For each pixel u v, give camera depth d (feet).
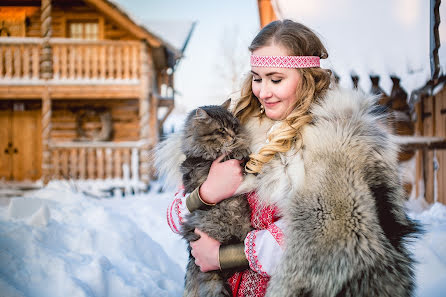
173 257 12.95
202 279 5.43
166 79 49.24
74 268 7.77
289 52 5.04
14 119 42.93
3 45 38.24
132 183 35.83
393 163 4.57
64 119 43.01
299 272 4.23
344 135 4.52
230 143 5.80
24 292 6.82
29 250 7.71
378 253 4.12
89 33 42.45
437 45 11.91
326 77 5.34
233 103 7.10
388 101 17.47
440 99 17.21
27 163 42.88
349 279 4.08
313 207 4.31
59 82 38.27
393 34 15.70
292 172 4.68
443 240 10.05
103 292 7.66
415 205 17.49
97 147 36.55
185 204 5.68
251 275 5.07
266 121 6.00
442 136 16.97
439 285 8.34
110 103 43.34
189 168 6.09
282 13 16.79
